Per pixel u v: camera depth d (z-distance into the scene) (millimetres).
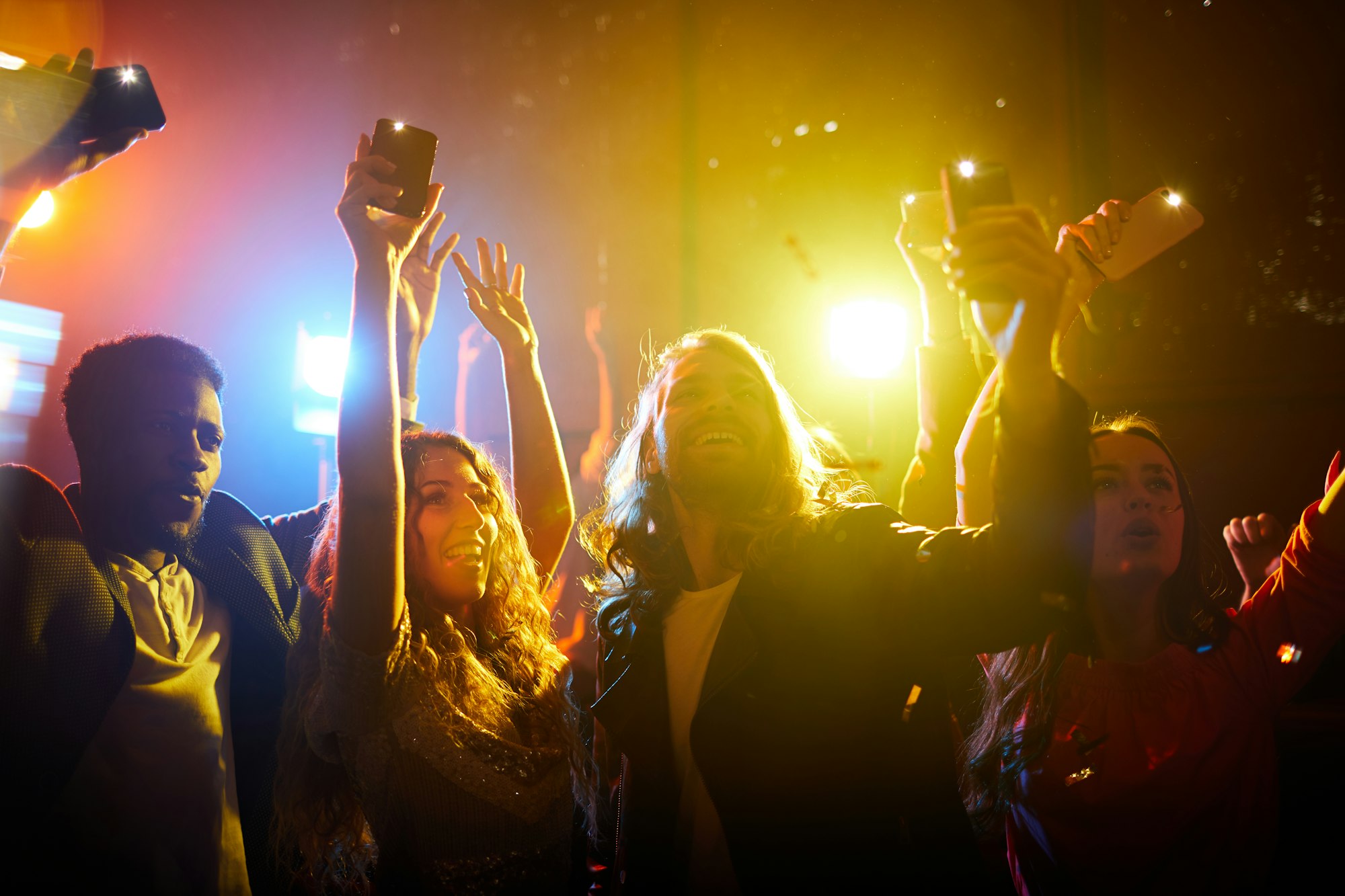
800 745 1381
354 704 1397
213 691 1691
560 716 1694
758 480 1605
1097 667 1705
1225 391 3496
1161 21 3879
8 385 4633
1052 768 1656
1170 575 1696
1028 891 1724
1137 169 3879
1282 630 1656
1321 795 2342
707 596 1612
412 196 1444
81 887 1492
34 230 4781
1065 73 4047
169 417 1637
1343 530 1612
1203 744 1577
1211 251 3650
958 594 1168
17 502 1568
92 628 1542
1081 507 1014
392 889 1489
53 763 1483
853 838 1335
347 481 1358
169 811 1570
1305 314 3490
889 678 1362
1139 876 1586
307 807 1635
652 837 1510
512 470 2039
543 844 1538
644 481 1747
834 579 1428
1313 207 3549
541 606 1817
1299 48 3625
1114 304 3709
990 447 1233
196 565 1757
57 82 1427
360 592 1365
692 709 1543
